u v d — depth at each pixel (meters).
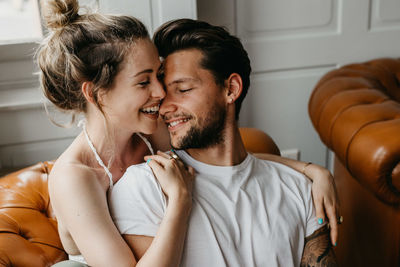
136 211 0.97
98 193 1.01
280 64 2.21
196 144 1.07
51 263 1.09
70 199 0.98
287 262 1.06
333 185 1.18
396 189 1.49
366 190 1.73
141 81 1.04
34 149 1.73
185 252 0.99
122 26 1.03
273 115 2.29
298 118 2.32
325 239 1.14
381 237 1.64
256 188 1.11
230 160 1.11
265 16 2.13
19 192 1.18
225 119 1.09
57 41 1.04
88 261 0.94
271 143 1.56
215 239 1.00
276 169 1.19
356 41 2.27
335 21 2.22
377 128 1.50
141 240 0.96
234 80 1.08
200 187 1.06
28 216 1.12
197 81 1.04
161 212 0.98
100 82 1.02
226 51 1.06
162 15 1.62
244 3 2.09
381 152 1.44
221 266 0.98
